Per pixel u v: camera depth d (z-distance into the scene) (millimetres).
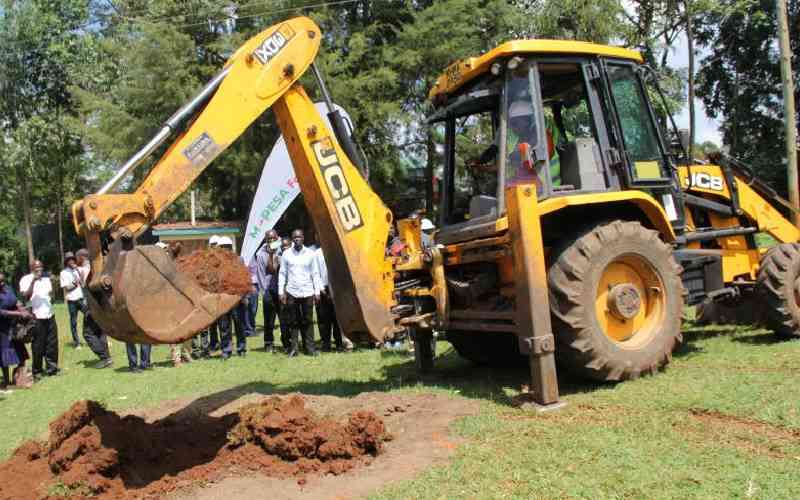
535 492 3811
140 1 30078
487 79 6219
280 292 9734
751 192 8078
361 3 25484
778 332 7527
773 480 3740
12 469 4574
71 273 13141
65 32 28719
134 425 4883
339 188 6078
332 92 21828
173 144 5184
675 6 25016
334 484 4188
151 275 4359
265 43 5691
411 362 8156
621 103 6414
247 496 4059
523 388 6035
